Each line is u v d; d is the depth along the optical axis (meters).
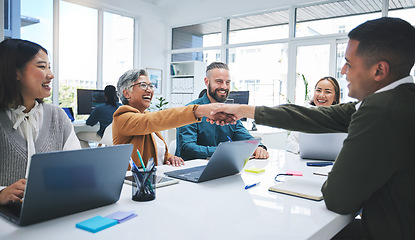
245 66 6.29
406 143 0.78
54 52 5.44
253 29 6.15
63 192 0.75
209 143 2.19
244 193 1.05
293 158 1.87
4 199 0.82
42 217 0.74
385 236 0.81
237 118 1.38
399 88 0.85
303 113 1.24
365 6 4.82
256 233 0.71
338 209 0.85
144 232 0.70
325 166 1.59
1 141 1.17
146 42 6.91
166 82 7.39
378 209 0.83
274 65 5.88
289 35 5.56
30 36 5.09
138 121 1.50
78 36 5.80
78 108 4.83
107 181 0.85
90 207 0.85
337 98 2.64
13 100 1.20
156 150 1.66
